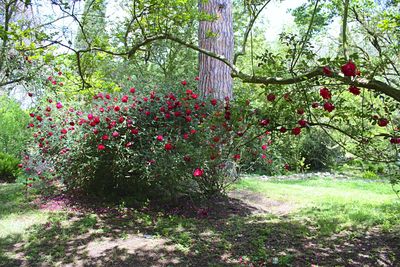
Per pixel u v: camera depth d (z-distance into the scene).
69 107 5.88
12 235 4.06
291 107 2.58
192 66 12.34
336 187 8.12
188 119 4.91
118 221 4.69
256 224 4.56
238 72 2.83
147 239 4.04
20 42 3.94
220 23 7.25
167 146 4.64
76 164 5.48
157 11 3.37
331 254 3.50
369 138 2.70
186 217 5.07
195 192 5.62
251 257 3.48
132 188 5.72
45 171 6.67
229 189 6.55
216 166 5.34
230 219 4.96
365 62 2.28
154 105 5.25
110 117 5.20
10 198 5.72
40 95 5.67
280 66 2.54
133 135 5.07
